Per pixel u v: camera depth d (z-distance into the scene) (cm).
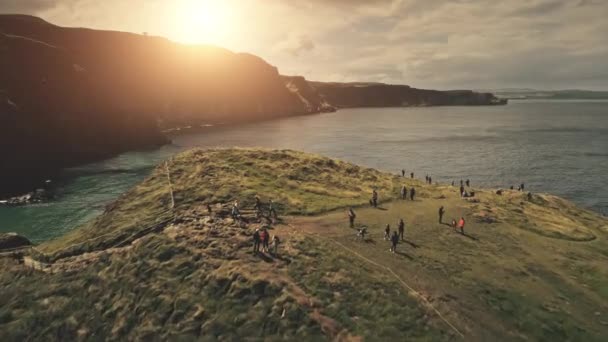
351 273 2795
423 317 2414
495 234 3950
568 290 3008
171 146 14175
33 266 3322
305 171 5406
